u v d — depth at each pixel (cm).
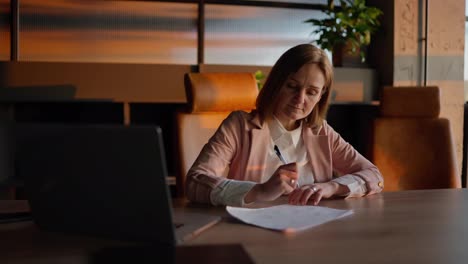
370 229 97
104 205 83
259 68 326
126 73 304
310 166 161
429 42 345
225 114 209
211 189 123
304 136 162
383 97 235
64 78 296
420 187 221
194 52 342
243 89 211
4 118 301
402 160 224
